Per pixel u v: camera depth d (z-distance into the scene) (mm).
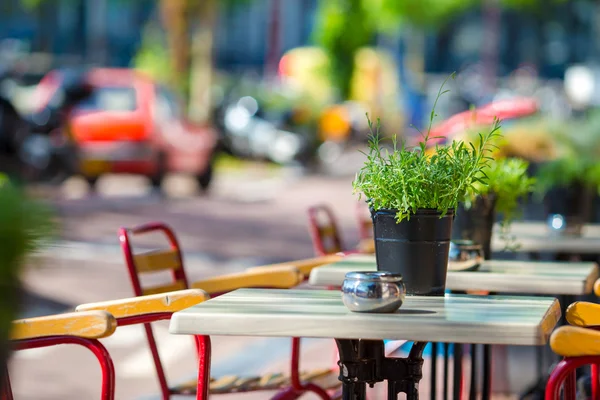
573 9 65062
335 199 22734
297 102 32562
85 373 7797
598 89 41688
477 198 4922
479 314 3172
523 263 4867
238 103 32500
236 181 26750
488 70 62250
